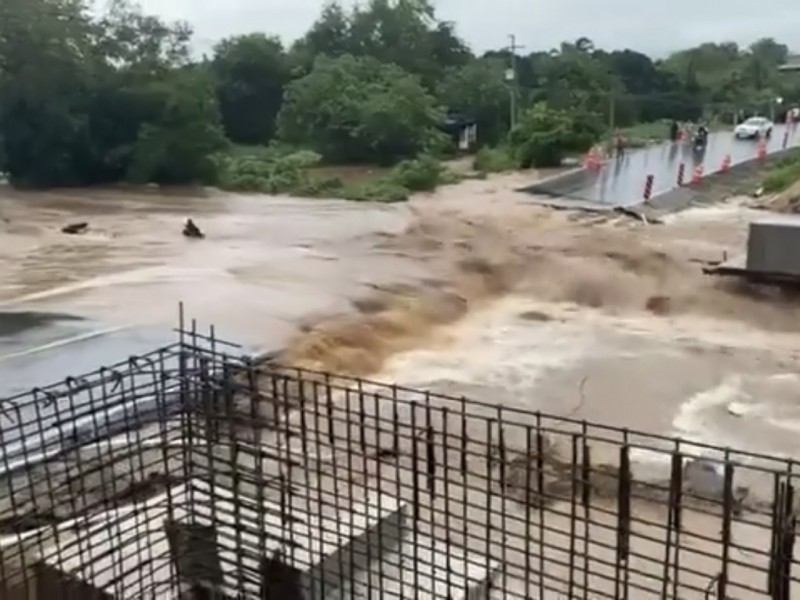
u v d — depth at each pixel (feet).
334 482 20.07
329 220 94.94
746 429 38.88
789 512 13.73
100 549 18.89
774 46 278.87
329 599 18.26
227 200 117.08
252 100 176.86
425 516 20.42
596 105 182.60
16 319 52.31
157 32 140.87
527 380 45.50
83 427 21.48
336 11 198.49
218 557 19.52
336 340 48.70
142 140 133.80
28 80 129.80
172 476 20.48
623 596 16.53
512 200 108.47
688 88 213.25
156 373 22.25
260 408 22.50
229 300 56.65
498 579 18.38
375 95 155.12
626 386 44.55
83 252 76.23
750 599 22.34
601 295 61.72
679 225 86.99
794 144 145.69
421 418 33.94
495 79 178.81
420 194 117.91
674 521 15.05
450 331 54.29
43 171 132.57
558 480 22.80
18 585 17.67
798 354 49.39
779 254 58.80
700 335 53.21
